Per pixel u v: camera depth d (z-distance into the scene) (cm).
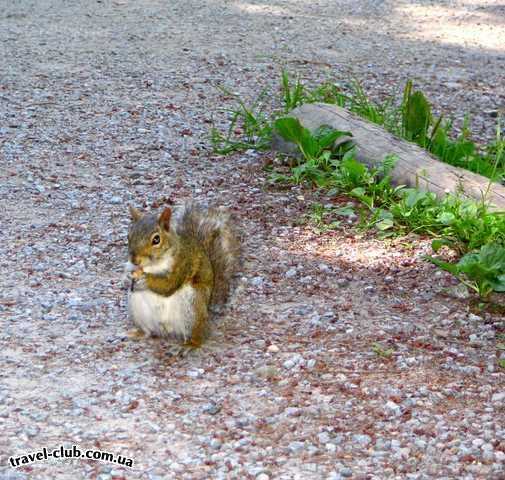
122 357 680
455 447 568
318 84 1424
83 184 1035
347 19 1870
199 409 613
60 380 647
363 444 574
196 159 1120
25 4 1931
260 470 545
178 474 543
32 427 588
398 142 1023
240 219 941
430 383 645
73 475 543
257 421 598
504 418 602
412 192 909
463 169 969
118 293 781
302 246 881
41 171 1072
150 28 1758
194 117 1271
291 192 1015
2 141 1168
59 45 1627
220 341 704
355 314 748
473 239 846
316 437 580
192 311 684
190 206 743
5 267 828
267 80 1445
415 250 867
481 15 1911
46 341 700
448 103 1362
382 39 1727
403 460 557
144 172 1075
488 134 1230
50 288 788
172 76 1454
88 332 716
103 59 1545
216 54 1587
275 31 1759
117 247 873
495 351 694
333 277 816
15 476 539
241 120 1262
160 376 655
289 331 720
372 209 938
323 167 1050
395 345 697
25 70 1474
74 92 1367
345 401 621
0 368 659
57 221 934
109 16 1845
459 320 739
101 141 1174
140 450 567
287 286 798
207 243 714
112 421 598
